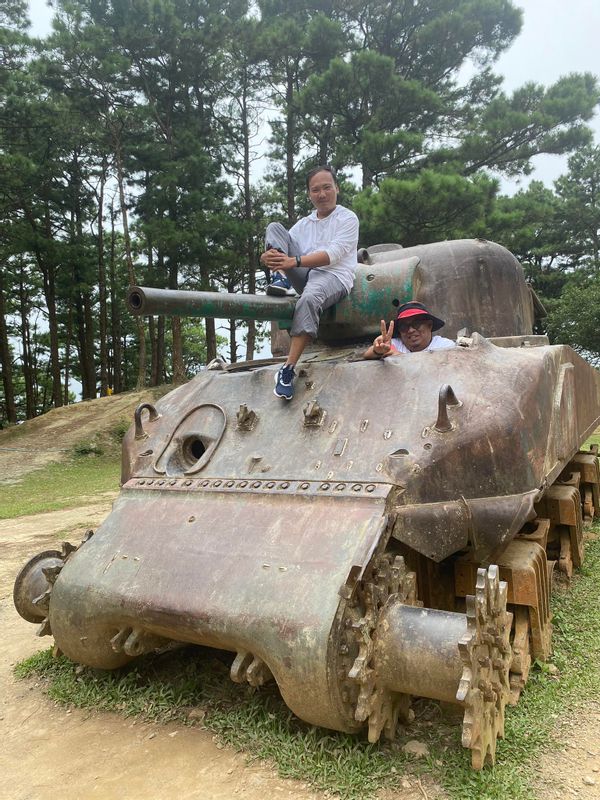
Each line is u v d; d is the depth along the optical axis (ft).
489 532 12.30
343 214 15.72
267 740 11.32
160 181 82.12
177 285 90.43
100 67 83.15
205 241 82.69
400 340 16.79
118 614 12.42
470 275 19.11
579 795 9.73
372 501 11.68
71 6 82.53
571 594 17.88
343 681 10.24
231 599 11.14
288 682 10.41
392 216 59.93
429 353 14.44
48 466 66.90
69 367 152.46
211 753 11.37
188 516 13.24
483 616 9.85
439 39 75.66
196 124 89.35
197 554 12.29
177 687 13.29
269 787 10.34
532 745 10.93
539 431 13.91
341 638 10.25
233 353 123.44
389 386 14.02
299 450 13.52
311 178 15.81
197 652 14.94
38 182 97.55
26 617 15.31
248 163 96.43
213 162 92.22
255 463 13.71
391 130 73.97
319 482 12.55
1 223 100.63
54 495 49.96
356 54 67.87
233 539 12.24
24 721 13.03
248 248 91.50
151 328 121.90
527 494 12.84
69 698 13.58
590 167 113.09
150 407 16.76
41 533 33.45
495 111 71.87
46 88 91.61
